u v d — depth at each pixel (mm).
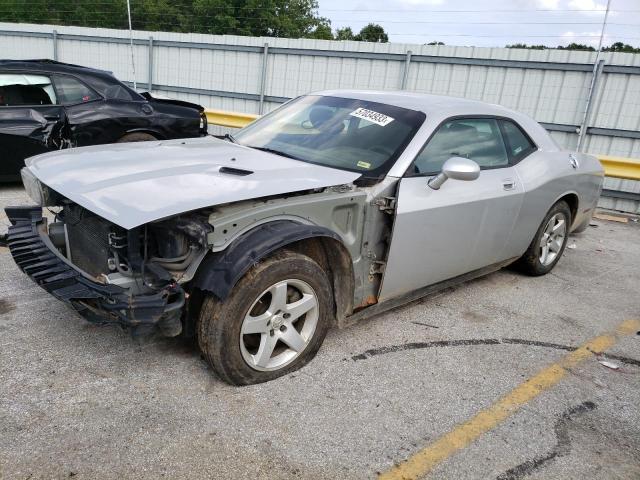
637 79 8430
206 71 12312
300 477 2174
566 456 2467
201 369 2854
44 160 3176
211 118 10609
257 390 2727
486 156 3947
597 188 5340
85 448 2207
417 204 3211
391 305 3545
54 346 2965
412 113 3572
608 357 3518
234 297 2502
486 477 2283
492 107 4223
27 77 6094
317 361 3070
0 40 14469
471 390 2949
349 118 3664
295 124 3822
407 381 2967
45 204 3004
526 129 4457
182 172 2779
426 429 2564
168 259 2508
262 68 11547
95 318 2508
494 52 9344
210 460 2211
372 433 2490
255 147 3633
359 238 3059
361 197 2988
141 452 2217
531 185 4203
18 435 2244
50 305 3438
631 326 4055
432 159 3428
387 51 10211
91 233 2824
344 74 10758
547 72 9031
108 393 2586
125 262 2605
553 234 4914
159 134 6754
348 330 3516
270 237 2535
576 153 5051
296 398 2691
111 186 2590
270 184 2684
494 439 2539
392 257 3205
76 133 6098
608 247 6480
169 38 12500
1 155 5906
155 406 2520
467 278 4160
